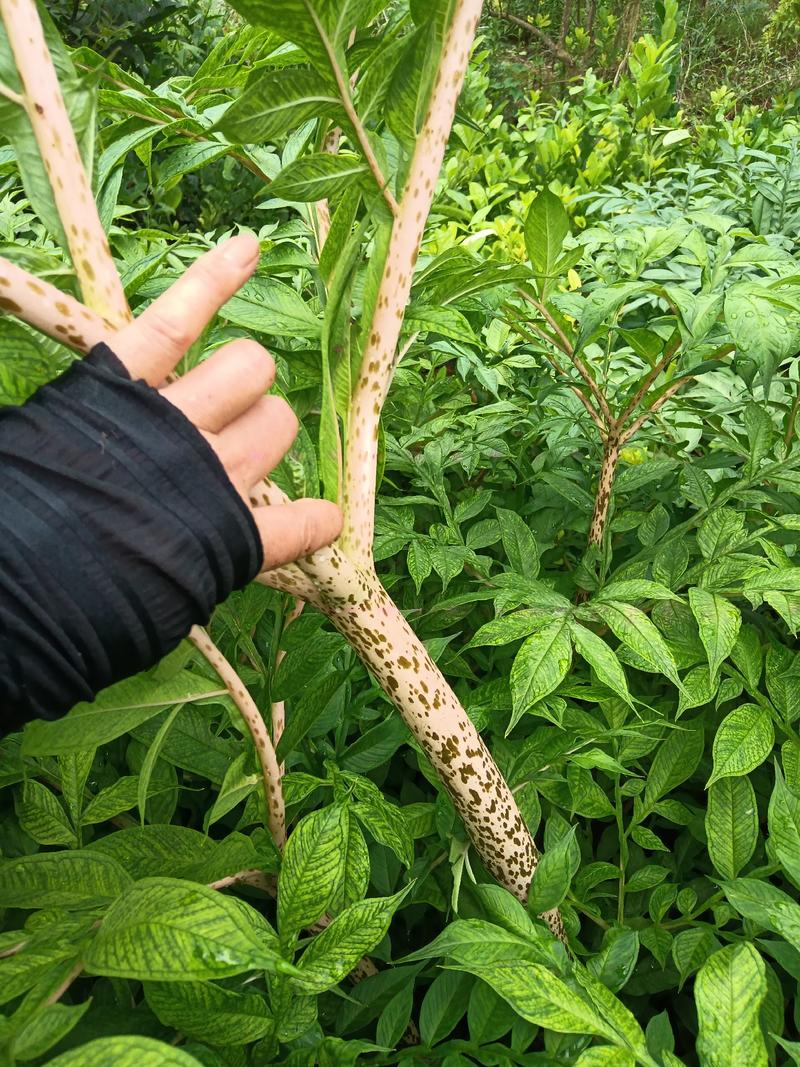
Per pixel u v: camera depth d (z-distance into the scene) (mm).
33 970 426
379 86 474
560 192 1971
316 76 448
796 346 716
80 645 381
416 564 880
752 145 2410
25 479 380
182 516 392
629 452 1173
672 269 1265
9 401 469
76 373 409
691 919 751
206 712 786
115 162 595
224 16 3600
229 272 435
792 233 1555
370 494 556
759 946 680
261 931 509
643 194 1605
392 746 812
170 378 460
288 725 677
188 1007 492
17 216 986
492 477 1240
